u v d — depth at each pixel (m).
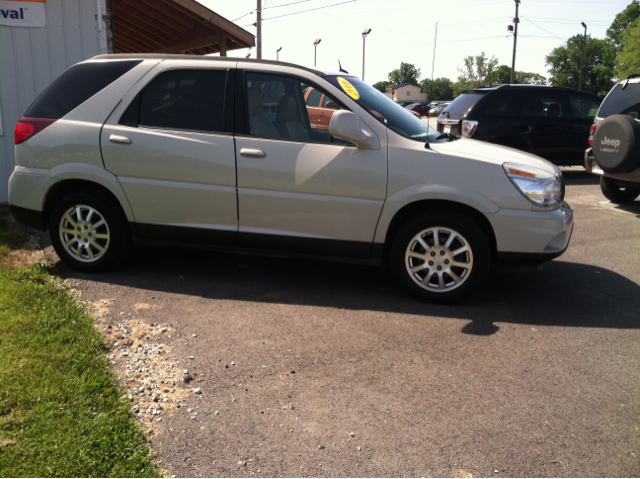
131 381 3.24
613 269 5.80
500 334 4.10
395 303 4.66
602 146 7.49
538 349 3.86
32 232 6.41
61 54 7.72
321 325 4.16
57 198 5.18
